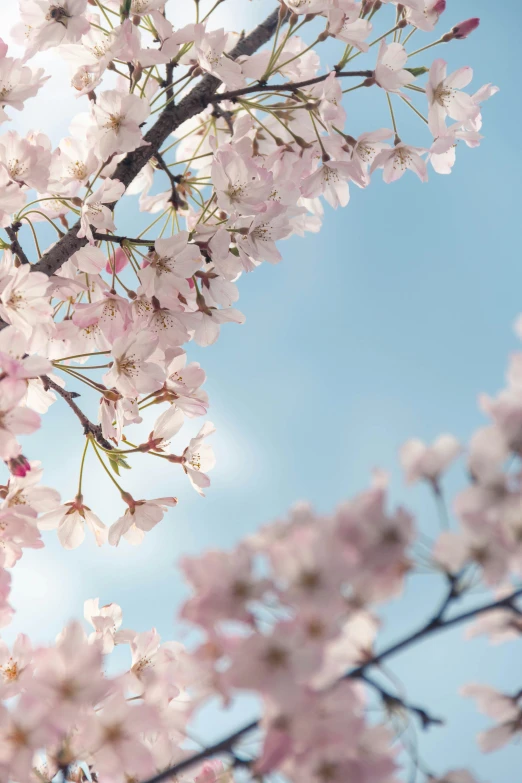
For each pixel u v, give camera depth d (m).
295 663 1.60
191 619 1.66
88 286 4.23
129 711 2.23
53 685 2.04
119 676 2.27
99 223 3.94
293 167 4.69
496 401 1.73
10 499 3.37
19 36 4.21
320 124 4.70
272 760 1.67
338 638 1.61
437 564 1.68
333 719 1.67
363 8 4.32
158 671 3.25
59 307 4.51
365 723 1.67
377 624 1.72
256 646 1.62
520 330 1.84
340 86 4.20
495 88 4.50
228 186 4.24
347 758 1.76
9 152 3.89
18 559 3.28
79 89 4.20
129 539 4.05
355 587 1.68
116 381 3.94
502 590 1.79
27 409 2.88
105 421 3.95
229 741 1.77
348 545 1.62
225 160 4.22
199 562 1.70
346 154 4.67
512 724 2.04
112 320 4.07
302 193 4.74
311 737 1.68
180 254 4.06
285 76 4.60
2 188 3.68
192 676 1.79
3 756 2.00
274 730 1.69
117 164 4.19
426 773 1.82
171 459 4.19
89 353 4.01
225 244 4.20
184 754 2.55
